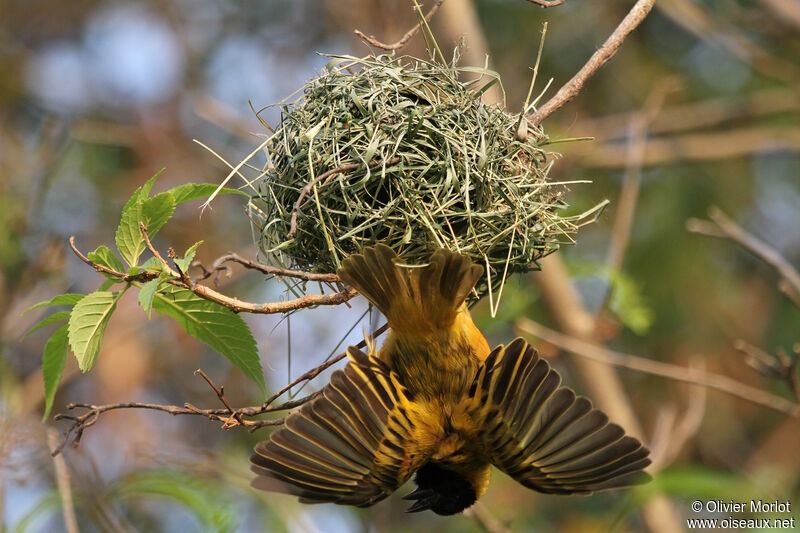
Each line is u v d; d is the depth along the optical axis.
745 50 14.08
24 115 15.55
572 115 14.51
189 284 5.51
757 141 13.97
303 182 6.53
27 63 15.85
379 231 6.39
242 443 12.66
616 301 10.84
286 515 9.64
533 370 6.34
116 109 15.45
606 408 11.26
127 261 5.81
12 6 16.28
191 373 14.46
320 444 6.29
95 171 14.52
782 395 14.55
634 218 14.51
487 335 11.62
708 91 15.34
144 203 5.79
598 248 14.11
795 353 8.99
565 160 12.02
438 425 6.51
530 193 6.62
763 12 13.96
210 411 6.13
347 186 6.37
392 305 6.31
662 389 14.56
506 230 6.48
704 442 14.38
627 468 6.38
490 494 12.81
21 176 12.48
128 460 10.34
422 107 6.54
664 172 14.75
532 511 12.77
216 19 16.23
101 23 16.41
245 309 5.64
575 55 14.79
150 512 11.10
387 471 6.41
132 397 13.97
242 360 6.43
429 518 12.23
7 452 8.83
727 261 14.88
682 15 14.11
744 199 14.89
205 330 6.40
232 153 14.89
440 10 10.19
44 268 11.38
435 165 6.42
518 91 14.44
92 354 5.75
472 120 6.62
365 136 6.46
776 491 8.90
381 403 6.41
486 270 6.64
